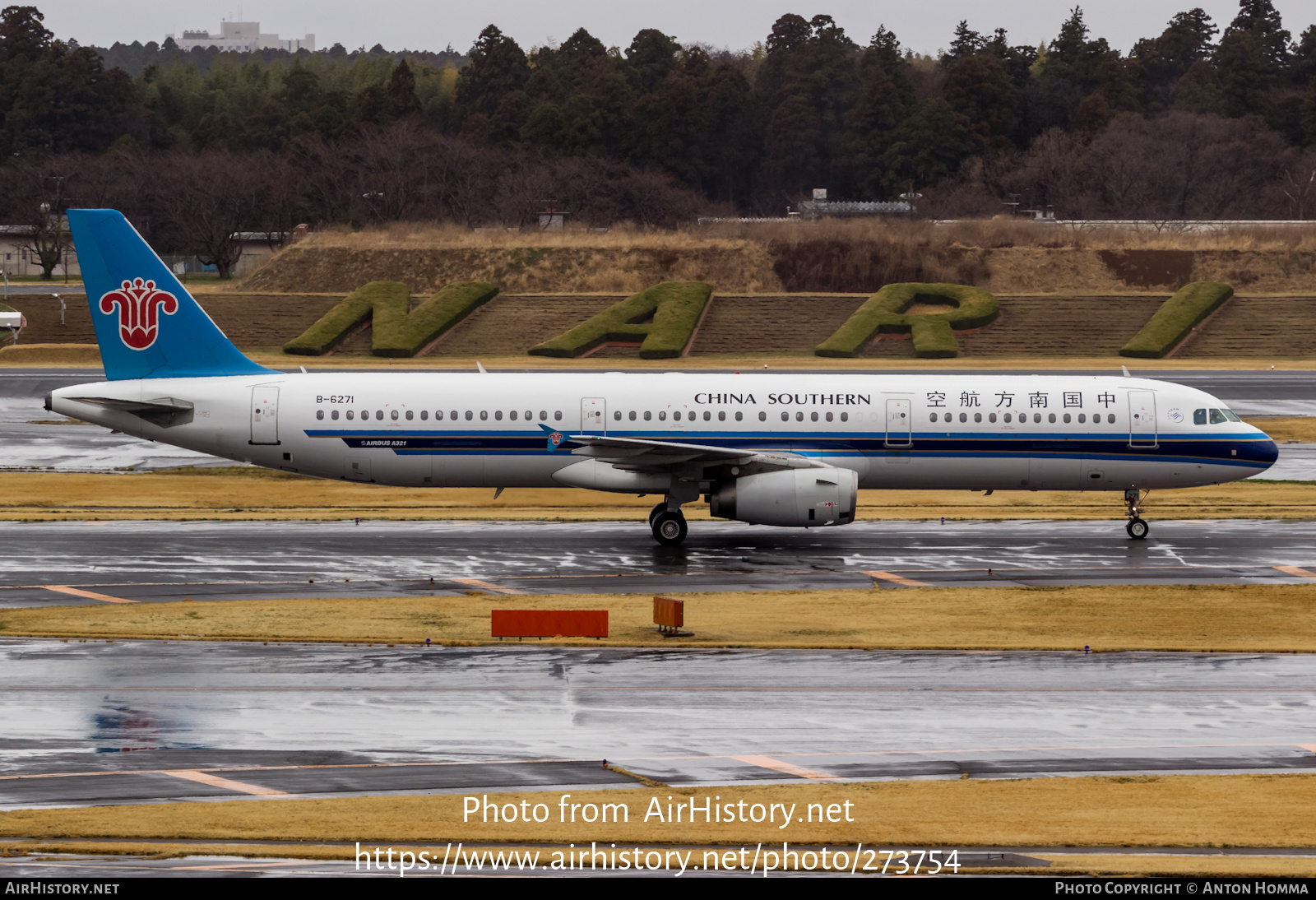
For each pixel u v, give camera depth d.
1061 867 59.25
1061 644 98.06
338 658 92.19
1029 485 143.88
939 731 78.12
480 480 141.50
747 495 133.00
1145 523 142.50
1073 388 144.12
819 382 143.38
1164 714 81.62
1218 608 109.50
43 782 67.62
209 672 88.25
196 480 178.75
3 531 139.50
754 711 81.62
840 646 96.81
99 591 111.88
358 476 141.75
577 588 115.19
